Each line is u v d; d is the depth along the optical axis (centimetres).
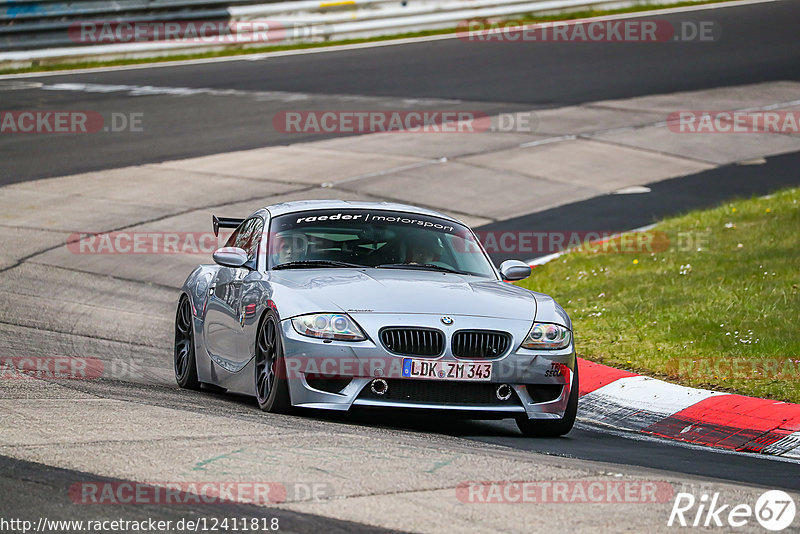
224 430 2088
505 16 12194
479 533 1496
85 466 1770
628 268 4644
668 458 2273
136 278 4800
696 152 7425
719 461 2283
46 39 10681
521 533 1506
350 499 1631
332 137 7756
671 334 3534
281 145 7525
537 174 6831
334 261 2728
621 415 2869
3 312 3956
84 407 2277
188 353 3025
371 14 11794
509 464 1942
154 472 1742
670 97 9025
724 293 3953
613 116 8394
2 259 4956
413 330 2344
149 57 11031
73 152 7325
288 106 8694
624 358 3356
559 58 10581
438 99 8944
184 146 7488
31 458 1808
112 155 7238
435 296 2477
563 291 4422
